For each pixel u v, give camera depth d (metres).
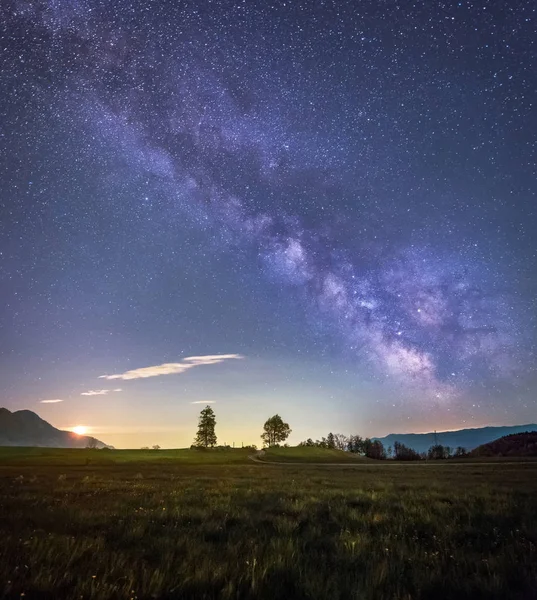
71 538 7.53
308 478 30.95
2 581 4.96
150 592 4.89
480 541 8.13
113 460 85.44
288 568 5.89
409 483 24.75
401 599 4.93
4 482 24.62
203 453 126.88
